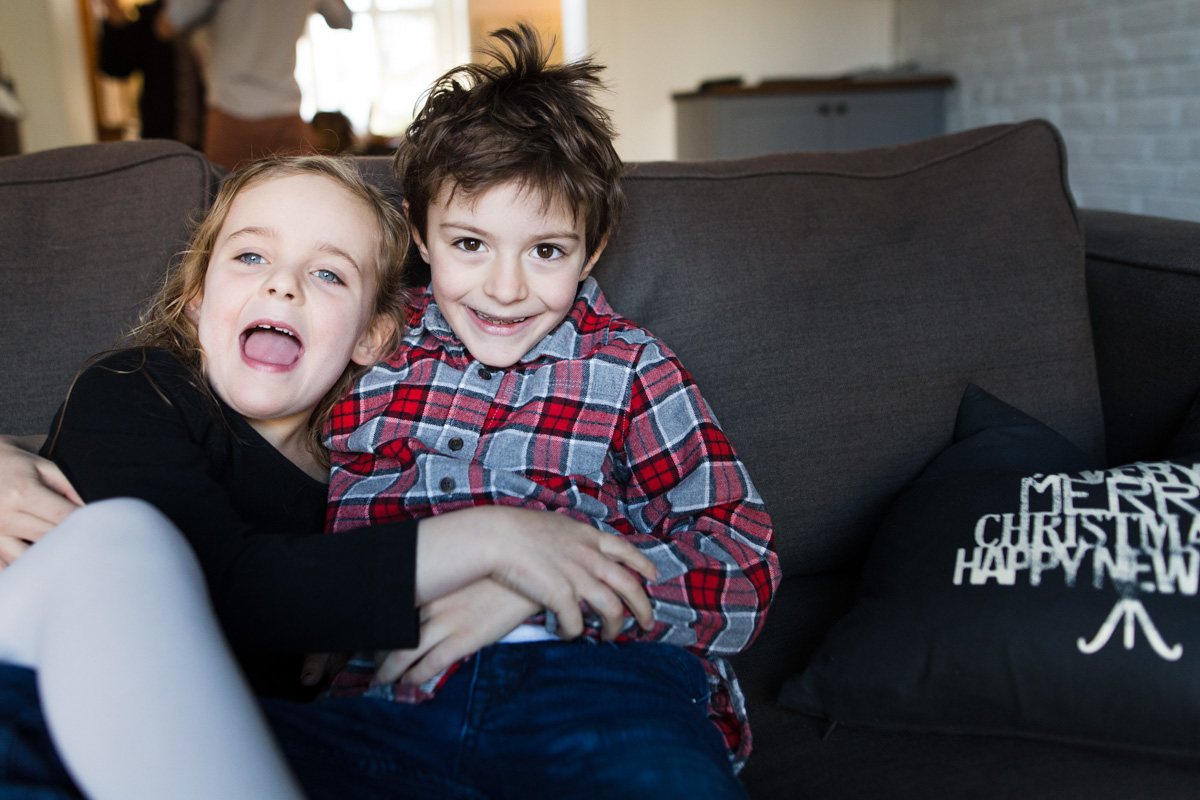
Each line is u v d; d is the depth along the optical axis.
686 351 1.03
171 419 0.77
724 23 4.21
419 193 0.89
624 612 0.76
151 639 0.53
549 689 0.71
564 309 0.90
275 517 0.85
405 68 6.07
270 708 0.67
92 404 0.76
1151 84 2.69
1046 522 0.78
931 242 1.11
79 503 0.72
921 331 1.07
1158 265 1.11
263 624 0.65
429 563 0.68
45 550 0.58
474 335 0.89
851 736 0.79
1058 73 3.10
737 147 3.64
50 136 4.47
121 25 3.48
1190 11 2.51
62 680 0.51
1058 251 1.13
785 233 1.07
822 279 1.06
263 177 0.87
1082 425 1.11
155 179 0.97
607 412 0.91
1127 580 0.70
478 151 0.82
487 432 0.90
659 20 4.18
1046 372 1.10
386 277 0.92
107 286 0.94
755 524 0.87
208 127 2.87
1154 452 1.09
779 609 1.01
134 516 0.59
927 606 0.76
